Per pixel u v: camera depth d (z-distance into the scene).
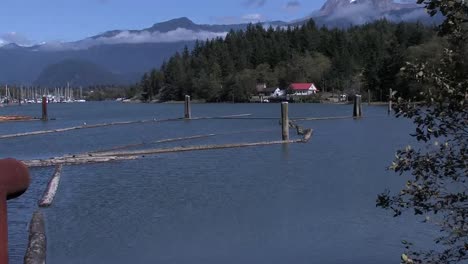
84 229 16.27
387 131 55.72
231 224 16.70
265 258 13.32
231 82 195.00
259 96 194.50
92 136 56.03
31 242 12.35
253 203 19.62
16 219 17.36
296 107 136.50
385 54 169.75
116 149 42.44
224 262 13.18
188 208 19.03
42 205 19.45
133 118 96.31
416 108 6.26
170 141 48.53
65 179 25.95
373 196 20.23
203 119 84.94
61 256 13.73
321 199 20.03
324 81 186.75
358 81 165.88
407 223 15.72
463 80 6.05
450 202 6.46
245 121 78.38
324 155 34.69
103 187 23.55
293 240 14.77
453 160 6.20
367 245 13.99
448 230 7.02
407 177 24.28
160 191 22.38
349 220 16.58
